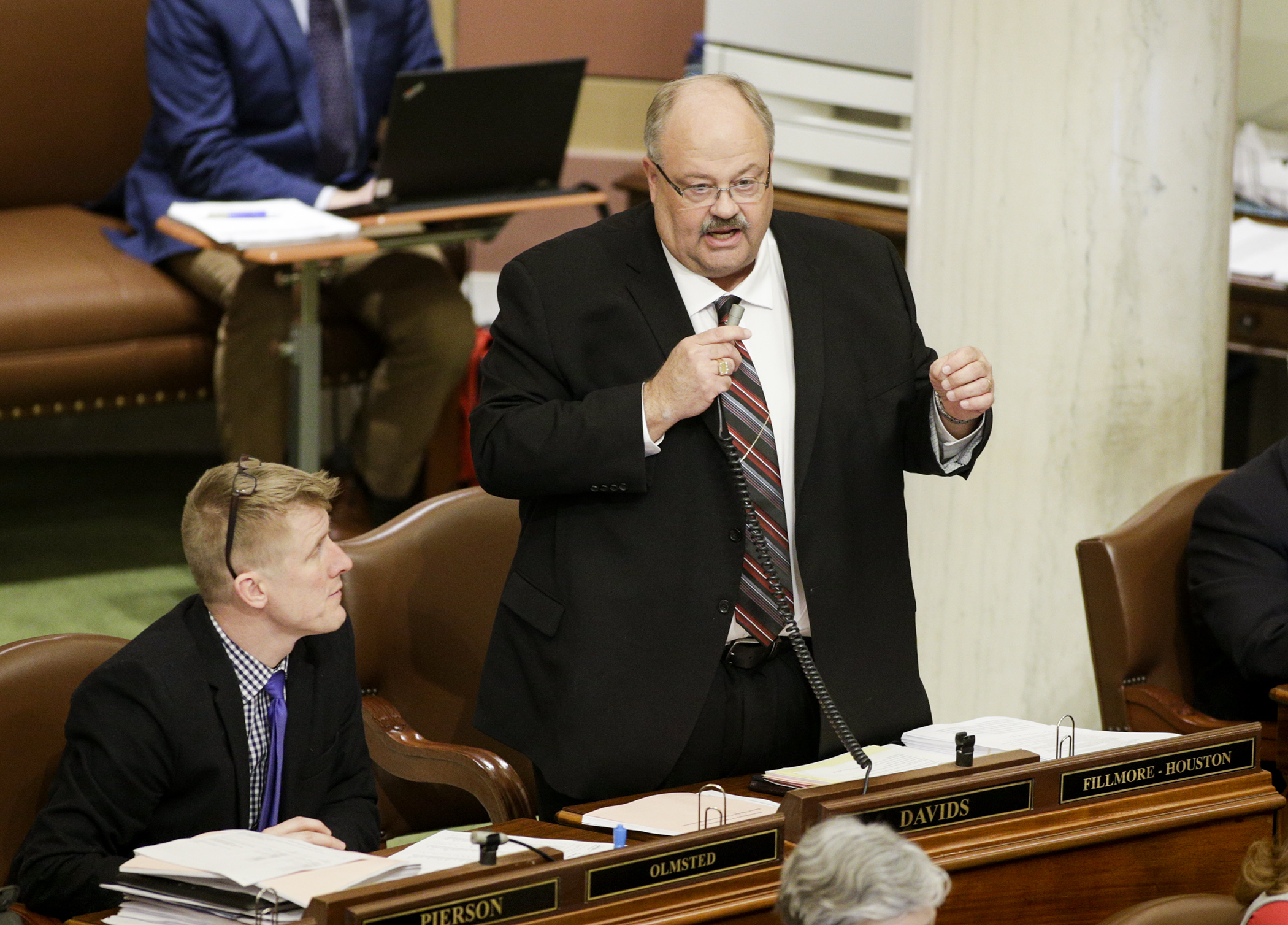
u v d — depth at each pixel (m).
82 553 19.16
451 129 17.11
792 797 7.37
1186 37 12.03
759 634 8.64
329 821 8.73
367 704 10.41
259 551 8.10
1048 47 12.02
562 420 8.23
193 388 19.23
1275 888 6.80
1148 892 8.03
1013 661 12.87
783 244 8.95
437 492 20.02
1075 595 12.66
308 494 8.27
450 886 6.43
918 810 7.47
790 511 8.68
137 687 8.02
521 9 24.61
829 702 8.02
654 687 8.48
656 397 8.08
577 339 8.59
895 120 18.34
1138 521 11.62
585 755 8.46
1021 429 12.57
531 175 18.14
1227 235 12.73
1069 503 12.55
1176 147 12.14
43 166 20.91
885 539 8.94
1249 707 11.52
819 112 18.55
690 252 8.24
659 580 8.50
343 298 18.92
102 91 20.98
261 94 19.14
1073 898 7.84
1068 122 12.06
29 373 18.17
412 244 17.34
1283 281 16.56
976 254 12.52
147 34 18.72
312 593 8.25
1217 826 8.20
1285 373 20.42
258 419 18.70
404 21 19.98
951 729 8.65
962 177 12.52
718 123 8.02
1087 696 12.79
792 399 8.76
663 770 8.47
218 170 18.59
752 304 8.76
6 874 8.34
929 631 13.25
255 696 8.45
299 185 18.75
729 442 8.31
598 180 25.23
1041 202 12.21
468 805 10.89
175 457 23.23
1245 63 19.28
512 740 8.88
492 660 9.00
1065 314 12.30
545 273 8.70
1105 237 12.14
